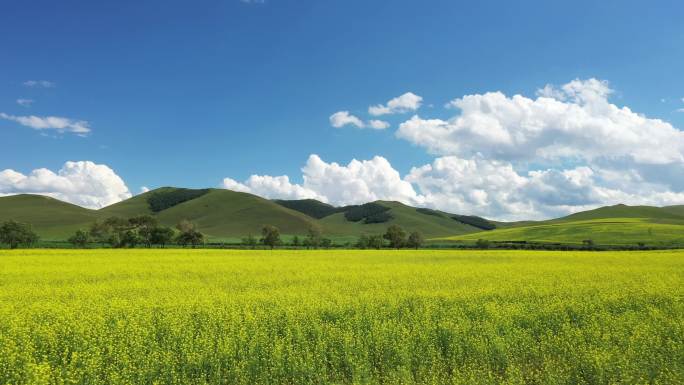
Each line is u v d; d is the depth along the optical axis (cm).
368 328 1266
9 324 1283
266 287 2127
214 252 5262
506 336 1156
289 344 1084
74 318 1363
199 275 2661
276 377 963
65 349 1103
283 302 1587
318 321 1318
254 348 1062
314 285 2166
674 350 1028
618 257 4288
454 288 2017
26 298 1798
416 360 1034
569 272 2680
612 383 908
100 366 985
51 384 912
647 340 1074
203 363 1004
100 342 1113
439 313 1434
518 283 2161
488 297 1753
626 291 1823
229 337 1130
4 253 4644
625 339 1103
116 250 5381
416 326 1203
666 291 1803
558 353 1085
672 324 1220
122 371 950
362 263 3556
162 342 1157
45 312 1444
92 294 1873
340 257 4478
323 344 1081
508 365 1005
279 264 3403
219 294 1795
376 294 1775
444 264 3422
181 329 1235
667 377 900
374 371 991
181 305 1531
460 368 993
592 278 2375
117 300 1633
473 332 1188
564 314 1416
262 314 1367
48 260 3631
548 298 1703
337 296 1700
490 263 3547
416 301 1647
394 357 1023
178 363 1021
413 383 894
